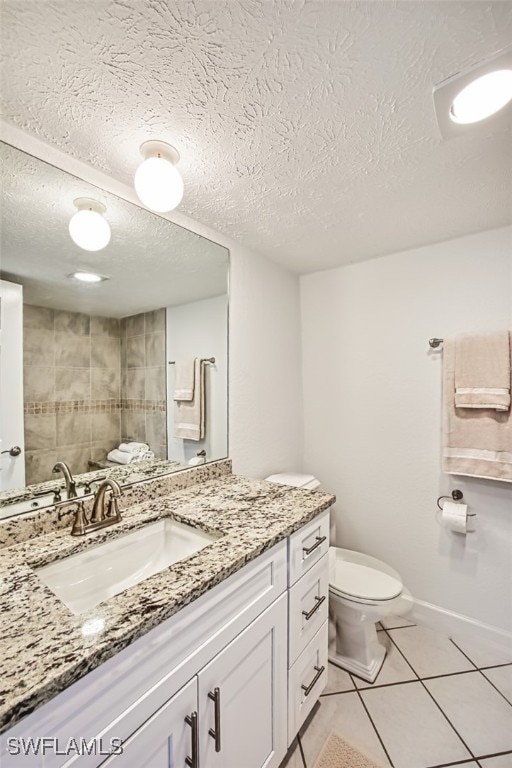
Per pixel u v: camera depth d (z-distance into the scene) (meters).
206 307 1.60
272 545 1.00
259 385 1.91
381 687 1.46
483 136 0.99
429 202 1.37
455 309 1.74
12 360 1.03
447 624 1.77
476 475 1.60
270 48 0.73
